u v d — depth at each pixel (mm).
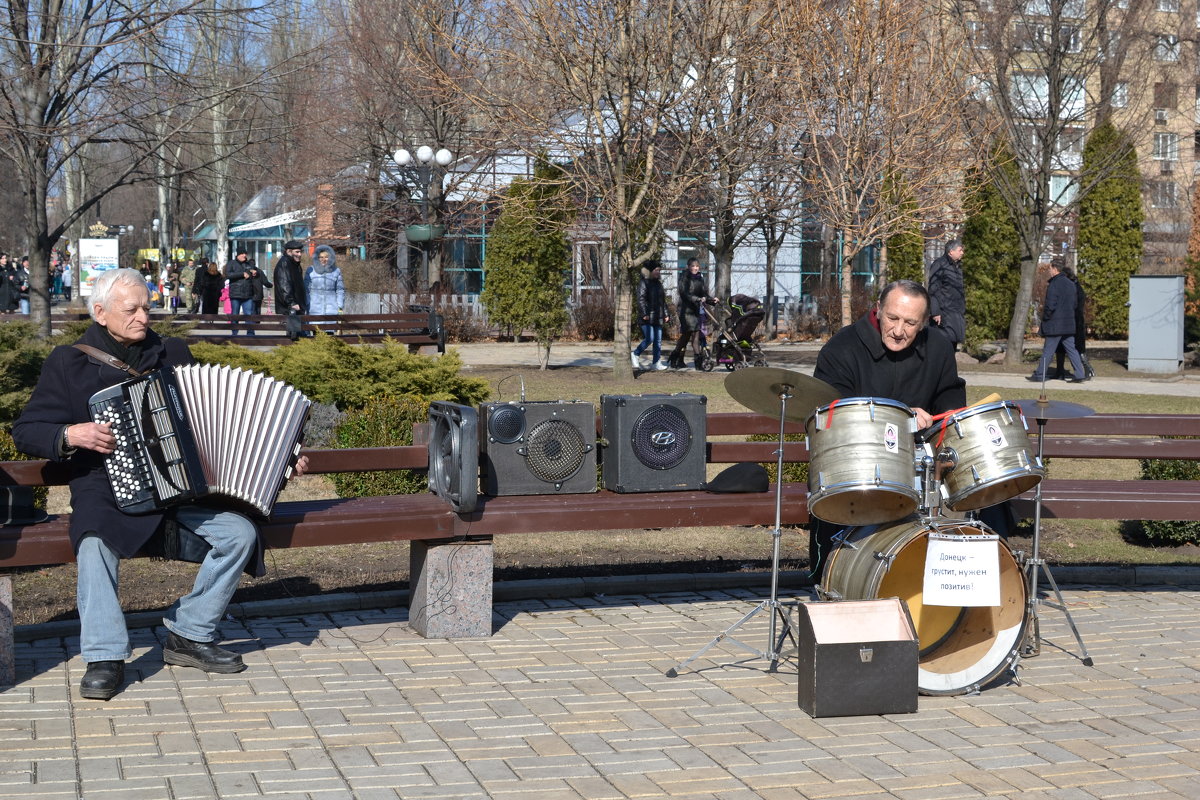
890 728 4898
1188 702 5242
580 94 17984
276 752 4520
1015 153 22375
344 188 32594
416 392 11766
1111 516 6617
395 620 6465
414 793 4164
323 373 11602
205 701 5086
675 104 18078
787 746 4676
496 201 21906
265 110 16922
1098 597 7137
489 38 21516
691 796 4188
